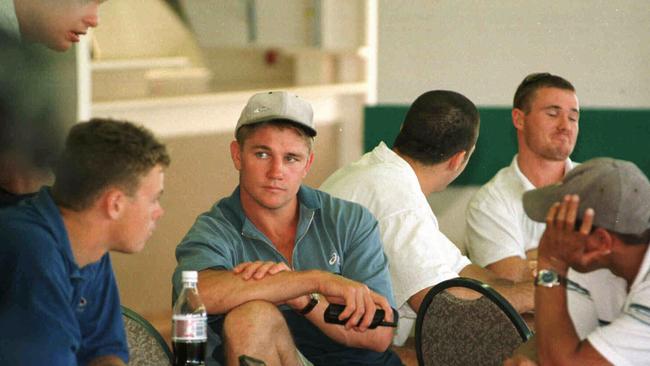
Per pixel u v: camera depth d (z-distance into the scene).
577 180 7.25
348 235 9.01
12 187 8.70
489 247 11.59
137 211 6.61
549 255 7.36
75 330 6.46
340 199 9.21
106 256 7.18
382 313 8.09
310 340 8.89
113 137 6.50
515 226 11.59
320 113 23.05
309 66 25.34
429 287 9.56
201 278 8.09
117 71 18.61
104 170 6.45
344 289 7.89
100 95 18.31
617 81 15.86
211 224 8.73
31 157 8.78
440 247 10.00
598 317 7.47
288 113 8.59
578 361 7.12
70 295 6.55
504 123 16.30
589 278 7.44
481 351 8.09
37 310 6.25
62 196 6.56
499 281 10.44
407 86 17.50
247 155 8.66
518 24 16.48
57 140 9.02
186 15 22.89
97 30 18.59
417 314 8.83
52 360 6.21
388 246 9.69
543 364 7.34
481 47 16.81
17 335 6.20
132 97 18.94
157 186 6.70
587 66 16.06
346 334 8.68
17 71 8.97
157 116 19.02
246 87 24.36
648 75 15.71
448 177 10.66
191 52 21.83
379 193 9.90
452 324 8.34
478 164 16.36
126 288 18.02
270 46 25.19
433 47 17.16
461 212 16.47
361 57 24.53
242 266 8.09
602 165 7.16
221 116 20.56
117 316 7.17
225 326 7.81
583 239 7.17
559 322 7.27
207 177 19.95
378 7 17.47
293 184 8.72
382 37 17.53
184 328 7.34
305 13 24.88
